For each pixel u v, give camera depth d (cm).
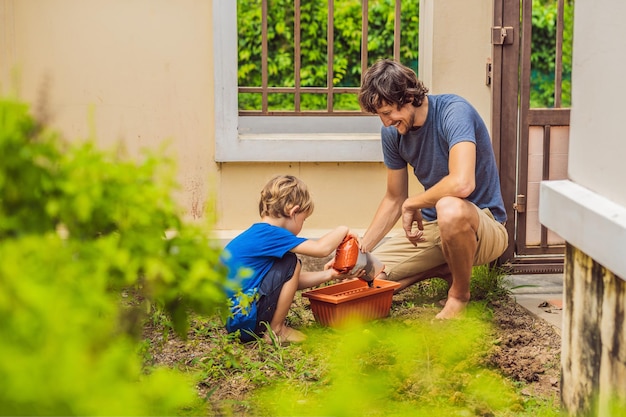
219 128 552
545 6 1218
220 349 404
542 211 330
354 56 1134
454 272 454
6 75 535
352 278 489
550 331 445
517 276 551
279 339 419
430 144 463
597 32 294
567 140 543
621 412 256
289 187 436
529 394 367
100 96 546
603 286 283
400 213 488
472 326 333
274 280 421
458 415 334
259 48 1123
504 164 539
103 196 196
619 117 276
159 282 198
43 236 187
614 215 265
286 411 225
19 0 534
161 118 551
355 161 563
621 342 269
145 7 543
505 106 536
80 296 162
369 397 205
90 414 137
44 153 194
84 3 538
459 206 436
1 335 143
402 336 254
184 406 316
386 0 1129
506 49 531
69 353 138
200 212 561
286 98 1152
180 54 548
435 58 545
